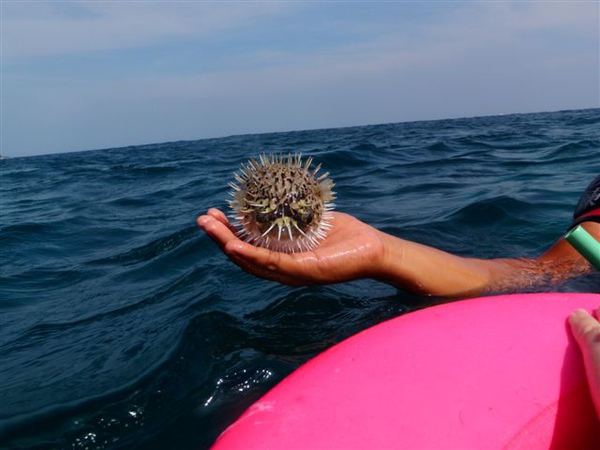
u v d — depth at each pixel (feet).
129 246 4.02
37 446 1.55
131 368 1.93
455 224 3.68
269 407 1.14
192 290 2.72
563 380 1.13
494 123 21.62
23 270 3.65
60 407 1.72
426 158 8.18
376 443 1.02
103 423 1.62
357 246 1.78
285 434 1.06
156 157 15.47
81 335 2.37
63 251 4.13
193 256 3.41
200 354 1.95
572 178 5.25
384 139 14.32
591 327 1.21
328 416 1.09
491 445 1.02
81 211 5.90
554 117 23.99
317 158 8.41
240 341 2.02
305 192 1.64
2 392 1.89
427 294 2.09
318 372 1.22
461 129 17.95
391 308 2.16
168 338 2.13
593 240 1.29
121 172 10.61
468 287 2.12
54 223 5.19
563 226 3.48
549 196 4.33
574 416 1.08
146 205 5.96
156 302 2.66
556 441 1.05
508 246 3.16
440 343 1.26
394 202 4.68
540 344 1.23
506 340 1.25
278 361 1.84
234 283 2.71
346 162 7.99
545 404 1.09
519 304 1.40
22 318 2.71
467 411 1.08
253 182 1.66
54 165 16.35
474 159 7.60
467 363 1.19
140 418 1.63
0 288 3.27
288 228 1.60
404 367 1.20
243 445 1.05
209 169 9.40
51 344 2.32
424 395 1.12
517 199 4.18
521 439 1.04
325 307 2.25
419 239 3.36
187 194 6.46
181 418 1.60
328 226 1.82
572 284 2.20
